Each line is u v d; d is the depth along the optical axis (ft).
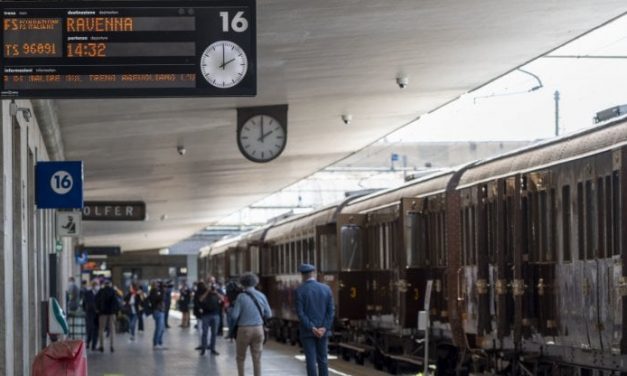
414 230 68.80
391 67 65.16
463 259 60.18
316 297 55.21
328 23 51.60
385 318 76.28
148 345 112.78
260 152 73.82
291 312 112.16
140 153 93.56
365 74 66.80
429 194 67.21
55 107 65.46
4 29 37.99
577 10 52.01
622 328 39.17
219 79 38.73
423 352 69.26
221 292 135.03
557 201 47.52
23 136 51.42
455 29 55.36
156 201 145.79
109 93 38.32
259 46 55.98
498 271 53.01
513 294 51.44
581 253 44.73
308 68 63.00
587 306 44.04
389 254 75.10
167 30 38.60
